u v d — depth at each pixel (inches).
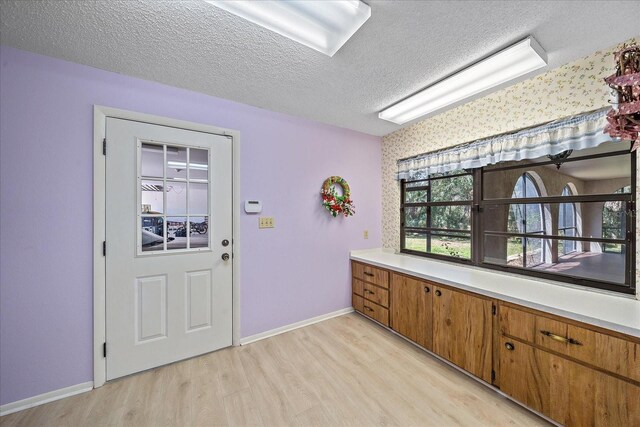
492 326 69.3
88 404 65.2
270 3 46.7
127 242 75.9
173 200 83.0
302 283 109.6
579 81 68.1
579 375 53.8
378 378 75.5
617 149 65.7
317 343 95.1
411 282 93.6
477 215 96.6
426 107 94.0
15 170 63.1
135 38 59.1
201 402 66.1
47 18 52.5
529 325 61.8
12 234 62.8
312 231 112.6
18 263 63.4
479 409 63.9
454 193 105.7
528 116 78.2
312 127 111.9
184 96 83.7
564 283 74.5
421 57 66.6
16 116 63.1
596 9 50.8
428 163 110.0
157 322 80.0
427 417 61.5
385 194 134.0
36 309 65.1
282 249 104.0
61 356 67.7
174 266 82.9
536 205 82.6
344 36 54.6
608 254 67.9
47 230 66.2
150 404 65.4
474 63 68.7
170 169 82.6
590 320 51.9
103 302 72.6
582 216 72.8
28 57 64.1
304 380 74.5
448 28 56.2
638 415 46.9
